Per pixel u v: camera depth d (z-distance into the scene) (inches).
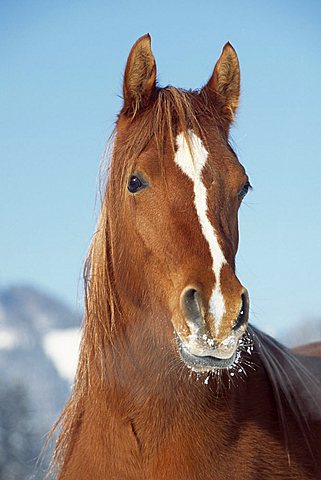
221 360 184.9
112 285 217.5
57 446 232.1
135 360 210.1
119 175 214.4
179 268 194.9
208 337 184.4
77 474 219.3
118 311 215.6
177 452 206.8
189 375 207.0
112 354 213.3
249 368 227.6
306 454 226.7
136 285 210.5
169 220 199.2
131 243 209.5
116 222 215.3
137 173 204.8
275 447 219.8
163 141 205.0
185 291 189.5
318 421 240.5
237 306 184.9
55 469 233.3
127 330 213.2
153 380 207.9
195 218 196.5
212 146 207.0
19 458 948.0
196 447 207.2
